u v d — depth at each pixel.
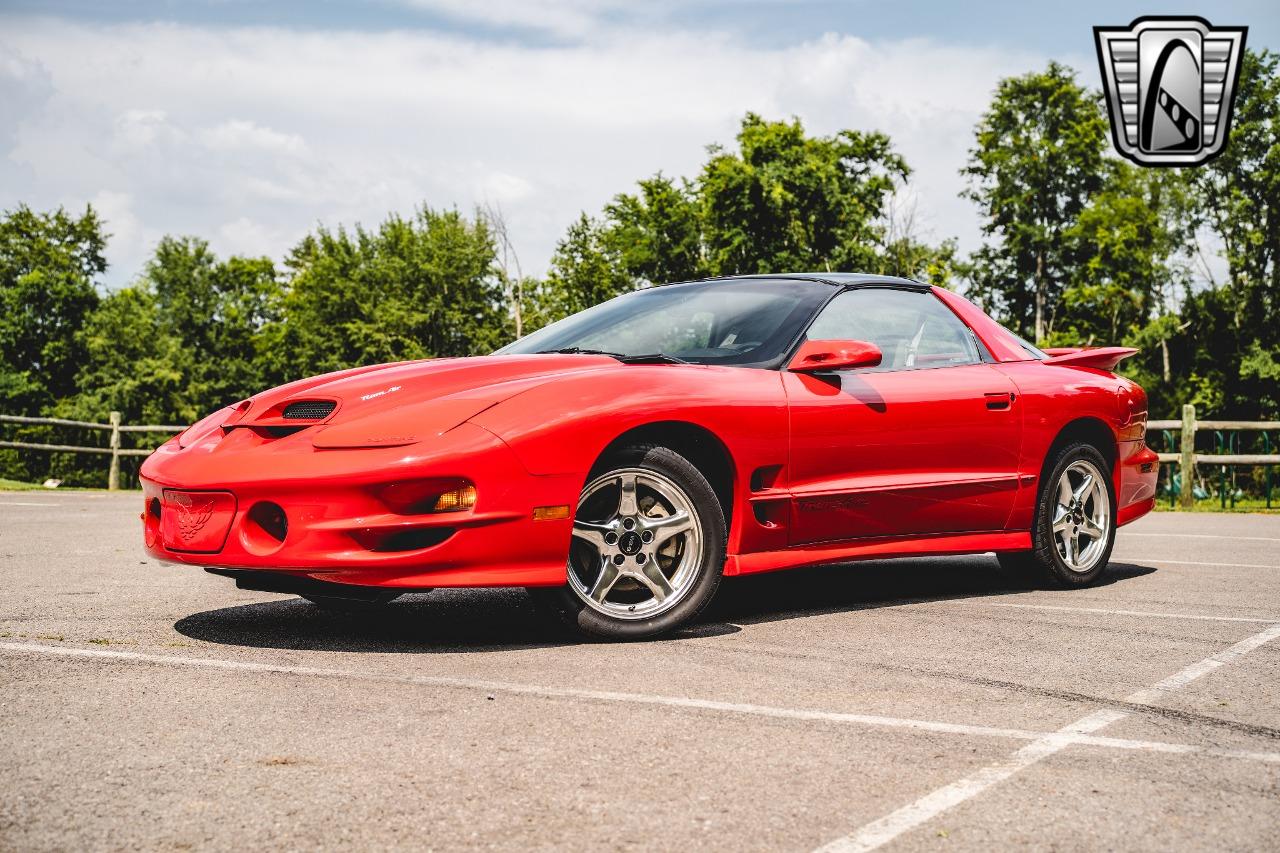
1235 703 3.14
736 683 3.27
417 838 2.07
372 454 3.57
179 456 3.88
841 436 4.40
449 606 4.58
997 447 4.95
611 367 4.07
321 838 2.07
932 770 2.50
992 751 2.65
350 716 2.87
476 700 3.04
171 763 2.48
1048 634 4.09
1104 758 2.61
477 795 2.30
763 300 4.73
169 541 3.82
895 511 4.62
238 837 2.07
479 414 3.70
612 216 41.94
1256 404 40.88
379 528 3.54
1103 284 42.72
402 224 51.75
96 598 4.71
